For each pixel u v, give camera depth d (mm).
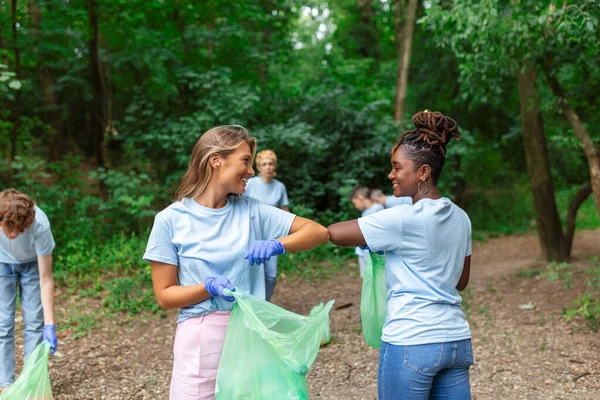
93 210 9227
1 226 3326
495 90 6371
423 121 2229
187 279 2180
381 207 5668
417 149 2211
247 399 2082
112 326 5602
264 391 2080
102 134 12297
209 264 2160
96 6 10211
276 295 7125
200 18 11742
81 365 4539
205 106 10430
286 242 2156
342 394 3930
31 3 9594
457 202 14430
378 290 2582
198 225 2178
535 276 7602
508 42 5281
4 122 9500
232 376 2098
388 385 2152
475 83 6480
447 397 2189
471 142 11953
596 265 7961
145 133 10742
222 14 11547
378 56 19562
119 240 8289
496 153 15367
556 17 4988
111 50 11883
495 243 12117
